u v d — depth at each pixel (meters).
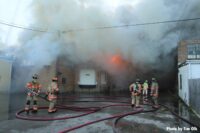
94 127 6.78
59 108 10.16
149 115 8.91
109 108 10.52
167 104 12.00
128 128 6.72
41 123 7.18
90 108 9.94
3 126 6.71
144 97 12.87
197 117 8.37
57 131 6.20
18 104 10.75
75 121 7.54
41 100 12.62
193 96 9.86
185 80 11.98
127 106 11.18
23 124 7.00
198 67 11.04
